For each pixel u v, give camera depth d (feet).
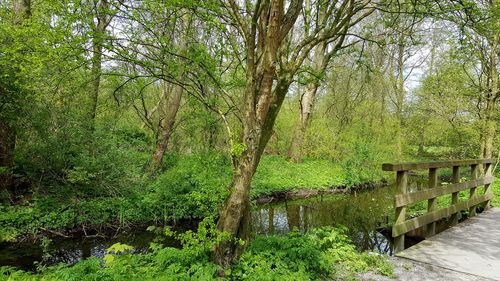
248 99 11.54
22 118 24.64
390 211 32.73
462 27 16.72
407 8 17.29
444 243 17.21
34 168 26.40
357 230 28.09
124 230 26.76
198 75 14.48
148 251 23.09
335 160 54.39
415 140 61.00
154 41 14.12
